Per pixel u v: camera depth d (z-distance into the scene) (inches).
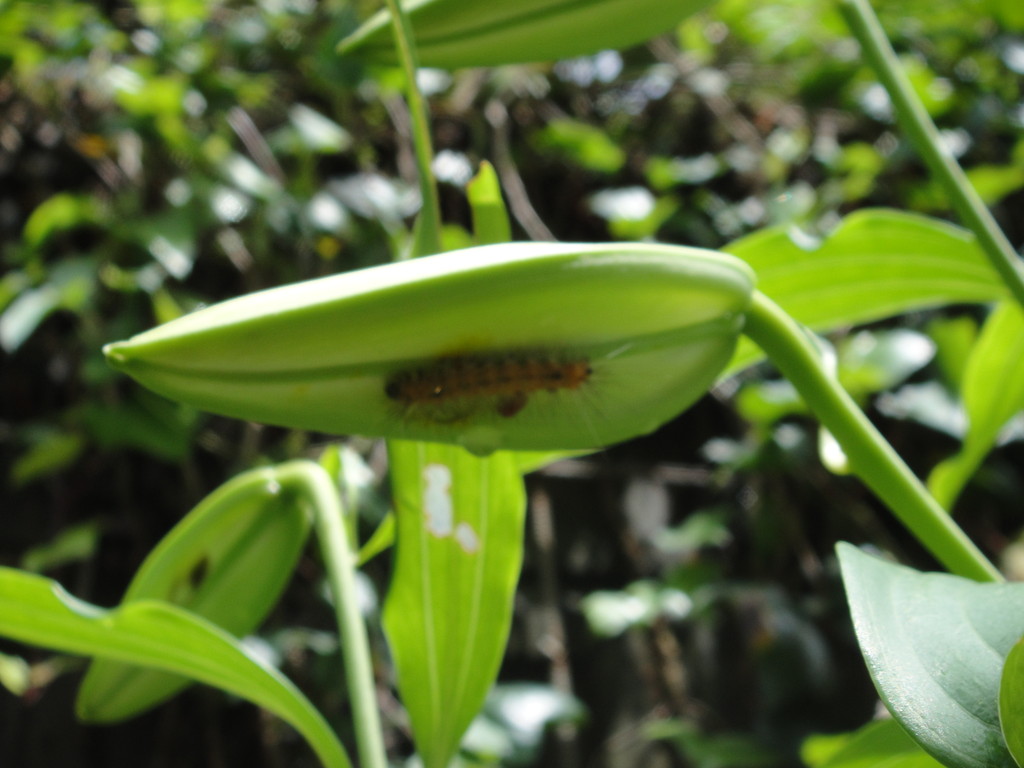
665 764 28.9
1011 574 31.0
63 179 28.2
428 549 10.1
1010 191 34.5
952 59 33.9
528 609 29.0
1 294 26.2
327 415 8.3
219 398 8.0
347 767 9.8
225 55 29.6
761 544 30.5
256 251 28.0
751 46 34.3
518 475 10.0
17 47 27.1
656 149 33.3
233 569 10.8
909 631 7.3
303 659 26.0
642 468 31.2
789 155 33.1
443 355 8.2
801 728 28.6
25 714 25.3
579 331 8.2
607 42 10.0
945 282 11.1
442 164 30.5
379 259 29.1
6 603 9.0
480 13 9.8
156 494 27.6
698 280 8.2
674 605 28.1
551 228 32.1
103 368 26.2
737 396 28.5
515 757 24.9
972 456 12.0
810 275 11.0
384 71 28.2
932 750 6.9
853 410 8.8
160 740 26.3
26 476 26.2
